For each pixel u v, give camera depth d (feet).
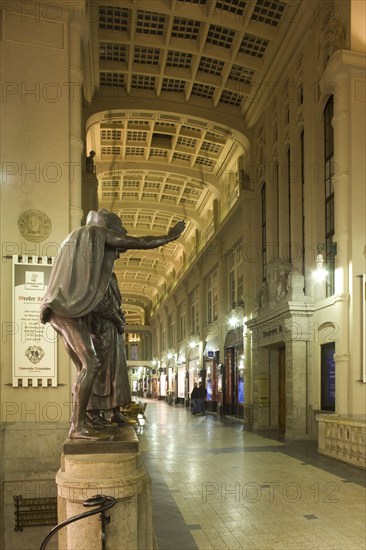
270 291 47.70
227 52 49.78
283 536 16.34
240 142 60.80
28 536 19.92
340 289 34.14
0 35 23.77
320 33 40.24
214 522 17.92
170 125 63.41
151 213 88.12
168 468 28.25
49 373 21.47
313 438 39.68
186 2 43.45
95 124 59.82
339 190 34.63
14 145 23.15
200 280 86.79
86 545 7.28
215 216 75.87
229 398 67.82
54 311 8.08
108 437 8.08
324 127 40.16
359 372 32.65
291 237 45.57
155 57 51.93
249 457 31.86
